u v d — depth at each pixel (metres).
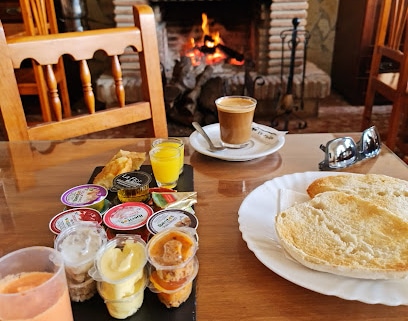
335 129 2.75
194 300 0.51
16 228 0.67
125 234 0.57
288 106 2.61
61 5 2.81
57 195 0.77
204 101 2.70
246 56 3.21
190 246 0.51
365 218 0.61
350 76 3.21
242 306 0.50
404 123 2.29
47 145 1.00
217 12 3.25
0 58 0.96
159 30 3.06
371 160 0.89
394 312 0.50
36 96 3.30
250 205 0.69
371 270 0.50
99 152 0.96
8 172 0.86
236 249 0.61
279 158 0.92
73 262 0.49
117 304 0.47
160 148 0.82
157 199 0.70
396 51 2.04
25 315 0.39
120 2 2.69
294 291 0.53
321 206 0.64
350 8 3.12
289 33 2.78
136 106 1.16
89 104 1.11
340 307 0.50
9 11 2.77
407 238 0.56
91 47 1.06
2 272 0.44
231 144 0.95
